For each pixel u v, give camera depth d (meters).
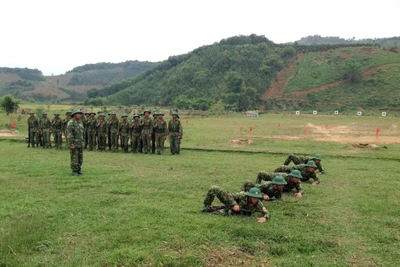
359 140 27.58
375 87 88.19
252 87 97.06
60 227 6.82
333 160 17.61
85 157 17.28
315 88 95.88
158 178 11.81
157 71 126.75
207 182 11.30
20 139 25.27
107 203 8.55
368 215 8.25
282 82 104.06
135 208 8.10
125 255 5.59
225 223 7.19
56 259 5.46
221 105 74.75
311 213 8.23
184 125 43.50
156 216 7.57
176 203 8.69
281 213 8.14
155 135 19.44
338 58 110.19
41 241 6.04
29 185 10.31
